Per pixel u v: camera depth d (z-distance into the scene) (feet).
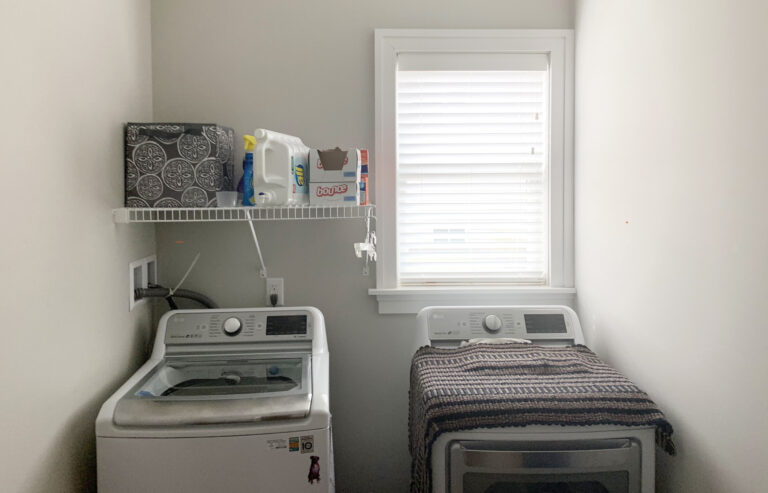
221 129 6.63
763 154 4.14
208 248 7.68
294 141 6.78
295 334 6.75
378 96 7.66
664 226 5.51
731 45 4.49
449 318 6.97
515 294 7.84
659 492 5.76
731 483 4.58
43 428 4.45
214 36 7.59
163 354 6.55
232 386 5.75
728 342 4.59
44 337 4.46
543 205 8.02
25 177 4.16
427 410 5.19
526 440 5.14
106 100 5.84
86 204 5.30
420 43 7.68
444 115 7.87
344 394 7.86
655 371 5.73
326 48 7.68
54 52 4.64
